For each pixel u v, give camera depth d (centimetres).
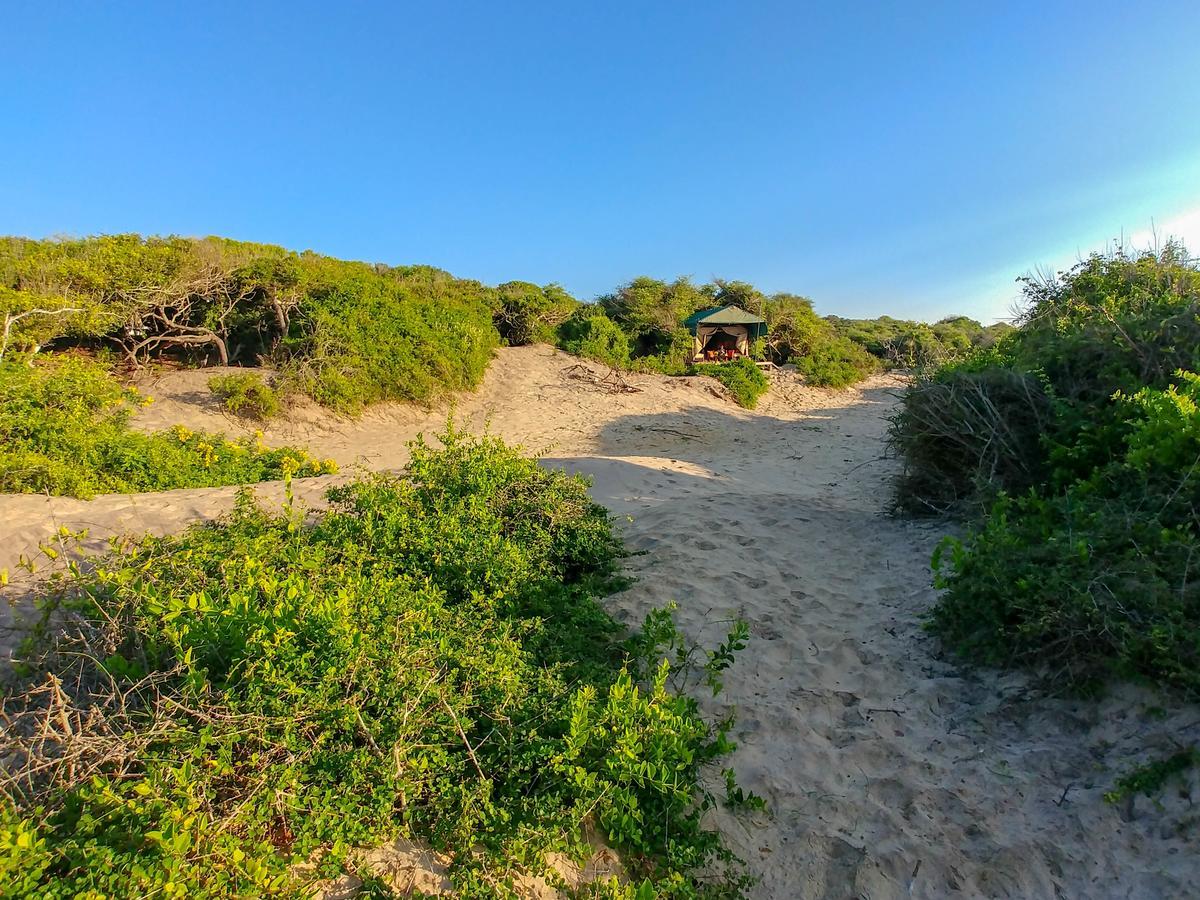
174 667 279
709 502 776
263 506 683
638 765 279
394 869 242
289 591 310
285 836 245
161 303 1527
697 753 327
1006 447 623
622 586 546
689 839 285
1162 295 713
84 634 323
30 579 474
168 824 201
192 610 294
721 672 431
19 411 814
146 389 1432
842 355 2889
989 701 380
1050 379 664
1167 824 283
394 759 255
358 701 275
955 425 671
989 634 408
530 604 466
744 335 2816
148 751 240
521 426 1653
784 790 333
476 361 1844
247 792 236
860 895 277
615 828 276
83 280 1413
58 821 216
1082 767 323
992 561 419
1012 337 953
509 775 280
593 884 251
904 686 409
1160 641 330
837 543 655
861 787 333
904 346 2891
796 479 1163
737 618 499
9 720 271
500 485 577
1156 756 310
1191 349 577
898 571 575
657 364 2341
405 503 524
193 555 378
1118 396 551
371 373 1572
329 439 1420
